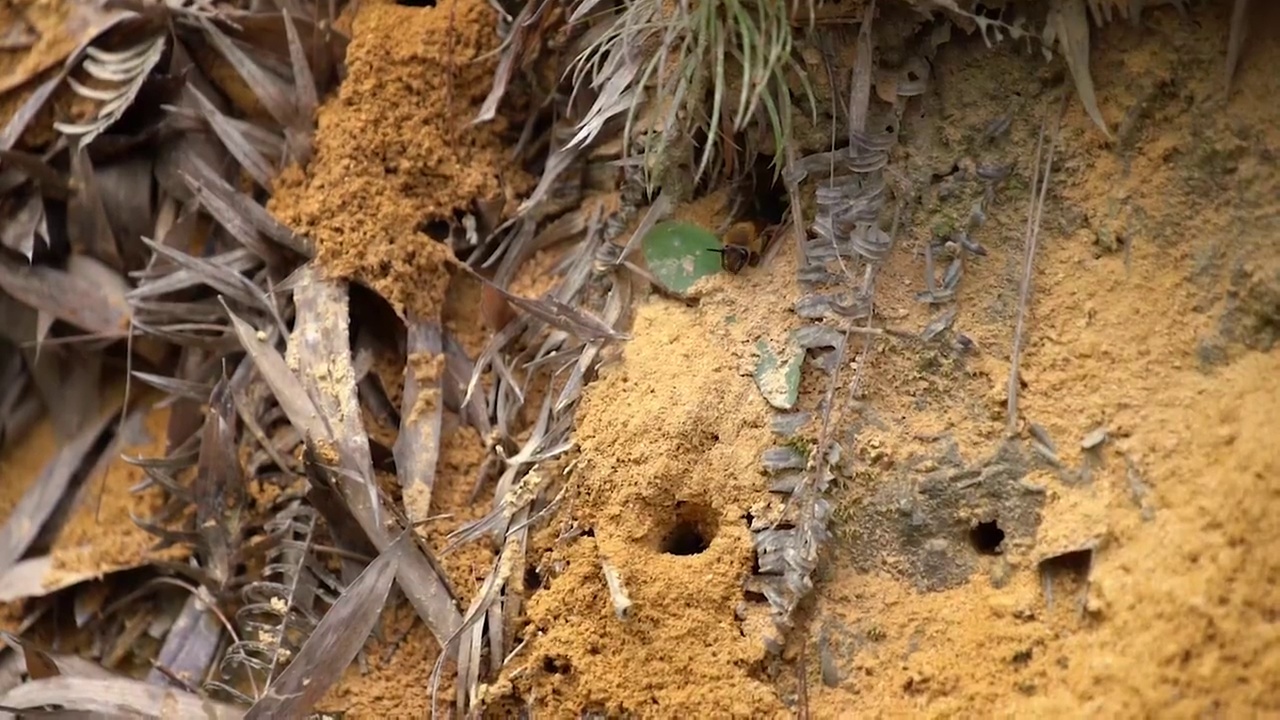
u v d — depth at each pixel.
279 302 0.55
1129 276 0.50
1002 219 0.52
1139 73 0.51
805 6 0.52
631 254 0.54
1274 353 0.49
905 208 0.52
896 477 0.51
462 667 0.52
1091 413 0.50
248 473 0.55
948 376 0.51
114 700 0.54
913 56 0.53
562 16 0.55
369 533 0.53
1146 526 0.48
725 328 0.53
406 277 0.55
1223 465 0.48
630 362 0.53
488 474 0.54
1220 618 0.47
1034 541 0.50
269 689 0.51
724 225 0.54
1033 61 0.52
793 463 0.51
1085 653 0.48
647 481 0.51
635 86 0.53
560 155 0.55
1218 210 0.50
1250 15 0.50
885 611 0.50
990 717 0.48
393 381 0.55
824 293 0.52
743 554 0.51
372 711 0.52
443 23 0.55
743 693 0.50
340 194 0.55
